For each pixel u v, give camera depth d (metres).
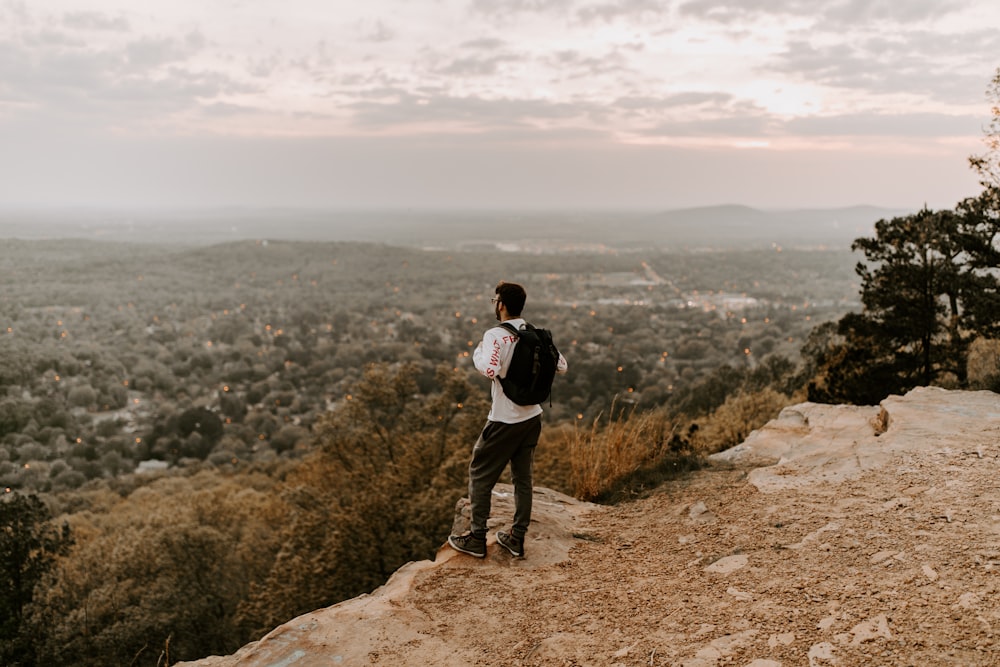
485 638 2.87
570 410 63.25
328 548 13.12
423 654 2.75
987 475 3.86
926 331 9.68
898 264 9.80
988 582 2.63
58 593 15.05
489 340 3.45
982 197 9.11
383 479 15.77
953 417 5.21
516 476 3.71
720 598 2.97
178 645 14.09
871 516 3.62
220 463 64.25
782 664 2.31
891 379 9.84
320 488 18.67
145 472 59.16
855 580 2.90
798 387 18.66
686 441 6.30
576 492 5.34
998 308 8.77
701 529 3.99
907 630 2.39
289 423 81.06
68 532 15.49
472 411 19.08
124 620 13.75
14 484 56.94
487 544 3.86
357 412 18.75
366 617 3.05
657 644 2.61
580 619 2.95
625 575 3.44
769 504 4.16
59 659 12.68
